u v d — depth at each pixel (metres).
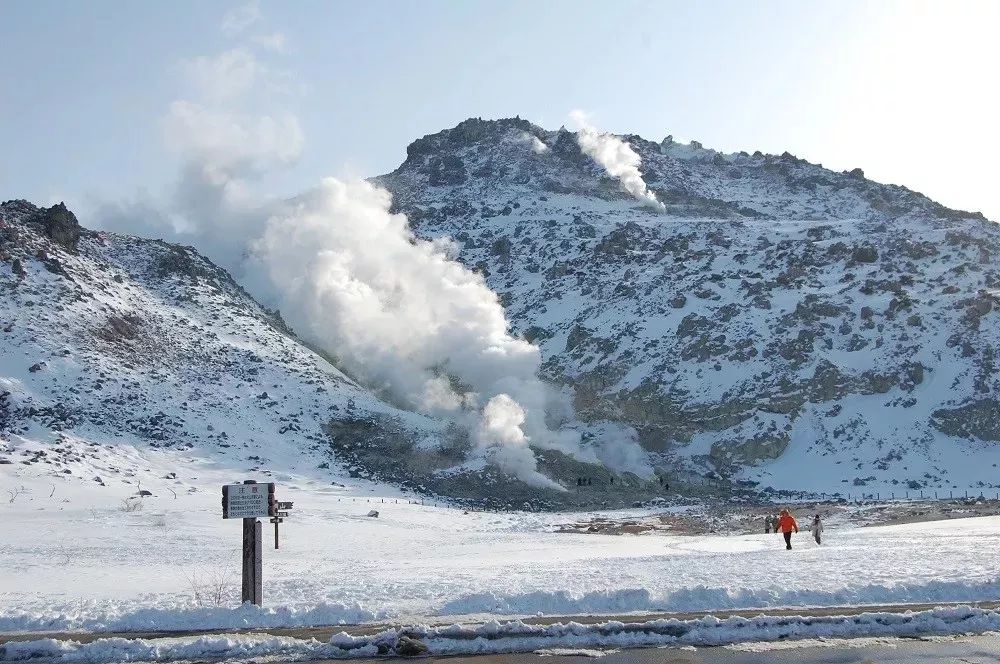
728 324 120.81
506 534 54.72
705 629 16.98
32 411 79.31
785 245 146.88
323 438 92.81
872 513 64.50
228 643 16.36
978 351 106.69
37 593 23.66
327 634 17.36
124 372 92.94
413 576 25.31
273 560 34.97
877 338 113.62
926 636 16.45
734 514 71.31
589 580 22.62
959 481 89.06
